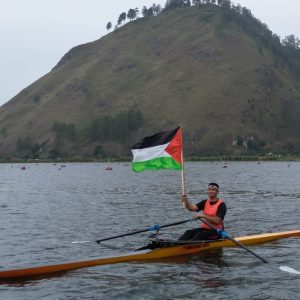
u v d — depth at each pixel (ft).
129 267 41.19
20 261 45.09
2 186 159.22
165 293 34.45
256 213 80.33
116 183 175.11
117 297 33.60
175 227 65.16
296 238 54.54
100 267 41.14
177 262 42.91
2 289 35.55
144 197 112.37
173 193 124.36
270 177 210.38
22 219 73.41
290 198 108.58
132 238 56.54
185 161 550.77
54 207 90.63
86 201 102.78
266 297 33.55
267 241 52.65
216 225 47.03
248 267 41.45
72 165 490.08
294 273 39.65
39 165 508.53
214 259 44.04
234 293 34.42
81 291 34.99
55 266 39.96
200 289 35.32
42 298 33.60
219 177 210.38
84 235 58.70
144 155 46.42
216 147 620.90
